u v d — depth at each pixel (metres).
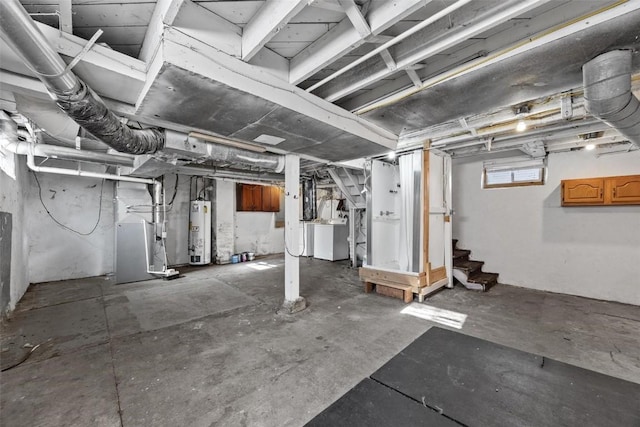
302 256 7.61
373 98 2.39
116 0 1.41
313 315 3.23
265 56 1.84
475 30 1.44
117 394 1.82
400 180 4.01
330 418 1.39
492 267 4.72
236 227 7.33
